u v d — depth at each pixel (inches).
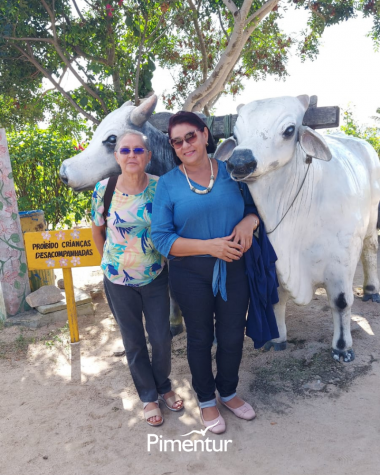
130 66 313.0
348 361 131.5
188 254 93.4
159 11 318.7
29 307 188.4
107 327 175.8
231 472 92.8
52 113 361.4
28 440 108.6
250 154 94.3
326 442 99.1
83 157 129.3
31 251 153.5
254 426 107.0
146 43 314.8
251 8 327.9
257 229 105.8
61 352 155.9
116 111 132.1
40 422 115.4
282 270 116.7
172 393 117.6
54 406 122.5
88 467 98.0
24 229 194.9
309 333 153.8
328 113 122.0
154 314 106.7
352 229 121.9
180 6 315.0
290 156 103.8
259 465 94.1
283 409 112.7
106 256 104.0
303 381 124.2
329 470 90.6
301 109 105.5
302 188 114.3
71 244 151.0
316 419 107.6
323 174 120.6
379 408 109.6
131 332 107.1
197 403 118.9
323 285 127.3
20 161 243.4
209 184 93.3
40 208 253.3
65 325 178.5
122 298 104.2
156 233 94.4
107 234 103.7
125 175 98.3
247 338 154.8
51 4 279.3
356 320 162.1
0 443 108.0
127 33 308.5
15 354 156.5
